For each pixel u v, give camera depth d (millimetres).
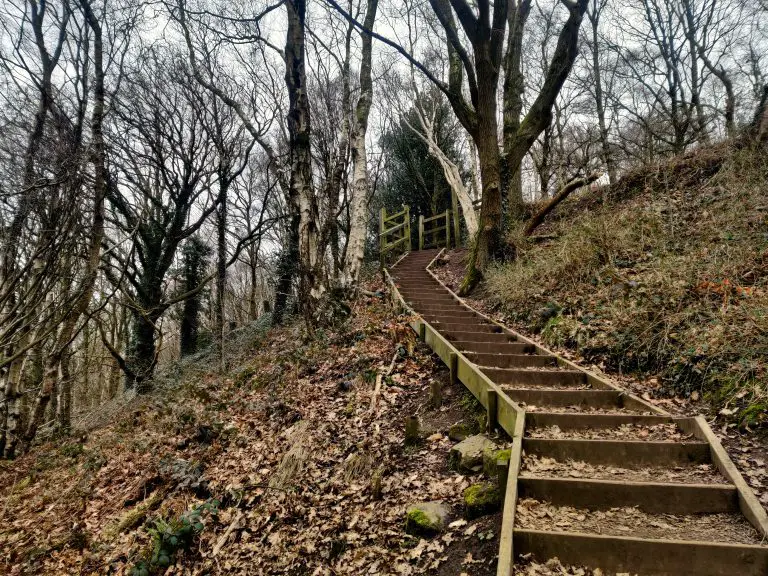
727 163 8086
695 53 15336
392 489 4012
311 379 7055
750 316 4414
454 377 5629
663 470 3295
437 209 22297
